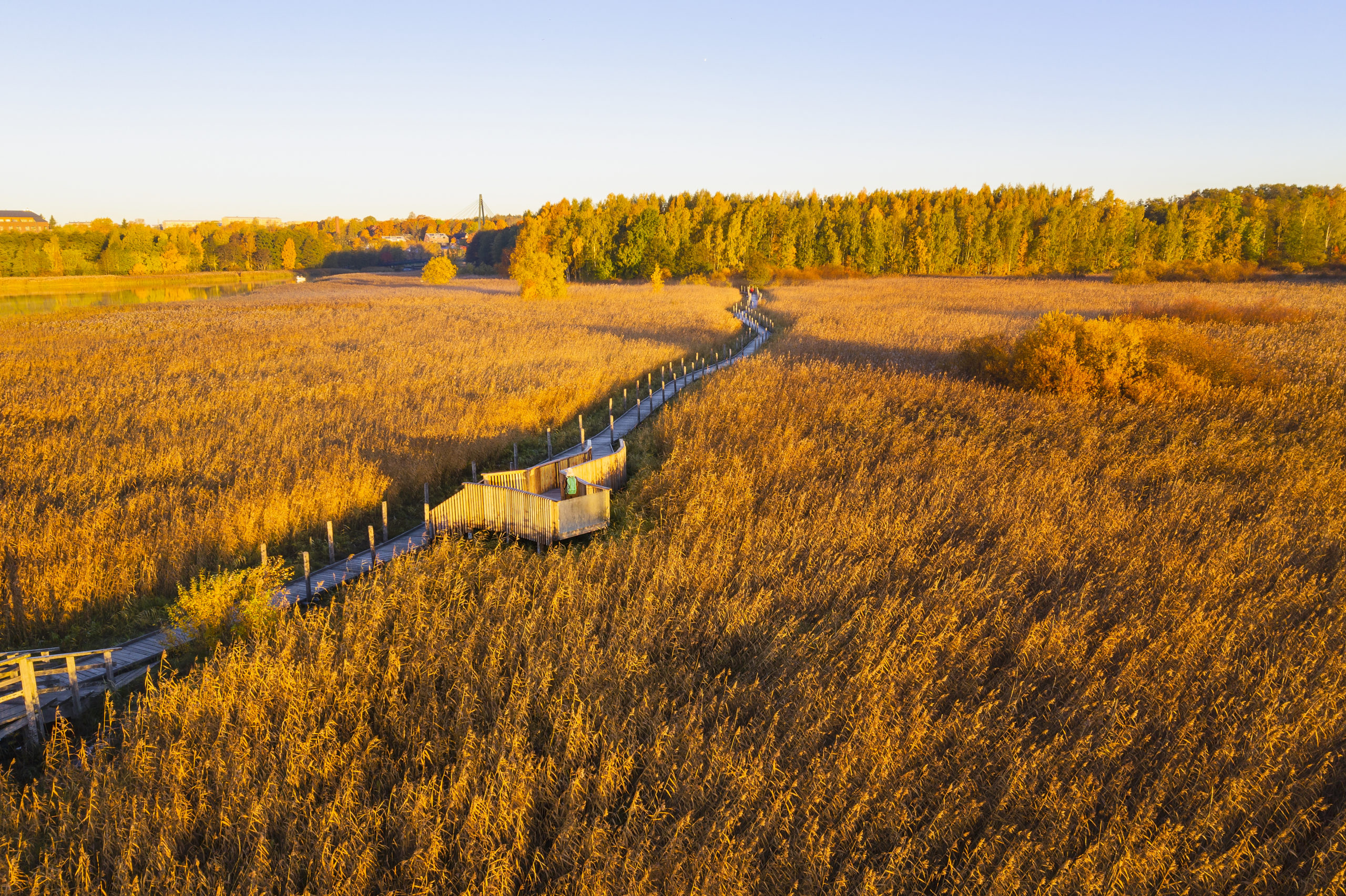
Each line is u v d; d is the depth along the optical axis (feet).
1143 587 42.32
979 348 107.76
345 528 57.36
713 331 167.22
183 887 23.89
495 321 182.09
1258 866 24.14
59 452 66.03
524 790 26.84
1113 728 29.91
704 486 59.52
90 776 28.99
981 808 26.73
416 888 23.44
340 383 100.37
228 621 39.65
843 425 78.79
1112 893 22.66
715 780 27.68
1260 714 30.09
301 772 28.43
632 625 38.91
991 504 54.95
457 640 37.83
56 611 42.60
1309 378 96.02
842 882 23.35
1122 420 79.56
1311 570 44.75
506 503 54.34
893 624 38.63
